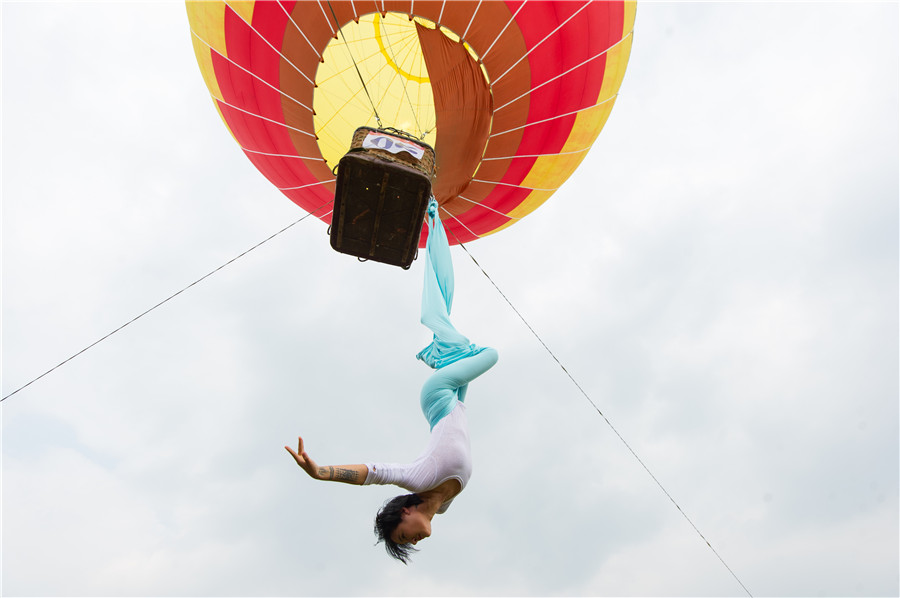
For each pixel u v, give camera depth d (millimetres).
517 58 9117
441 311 6367
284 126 9867
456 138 10594
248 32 8969
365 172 7059
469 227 12117
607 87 9906
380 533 4961
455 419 5250
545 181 10984
